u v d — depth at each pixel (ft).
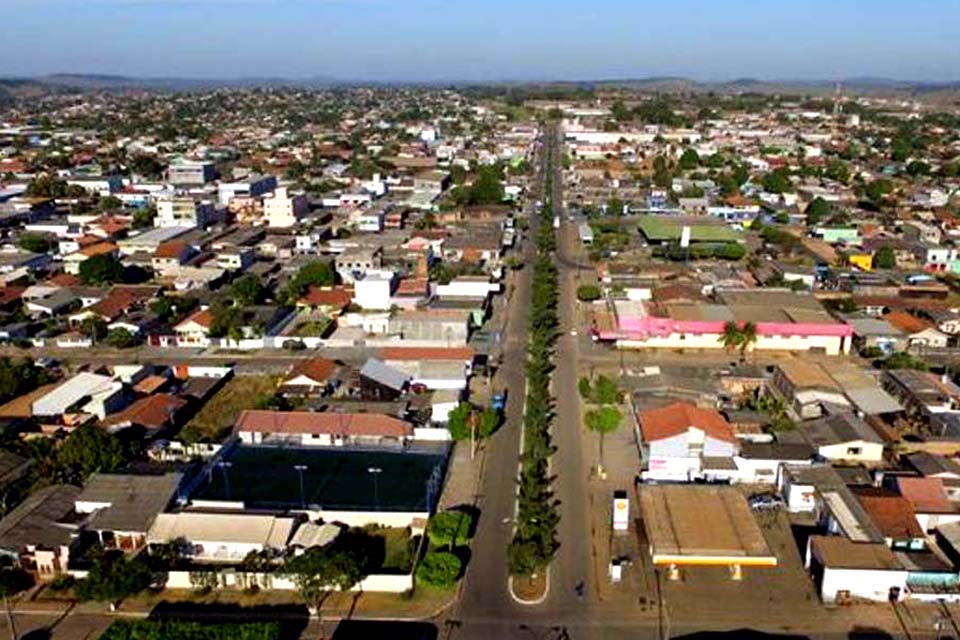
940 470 219.82
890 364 305.73
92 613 172.96
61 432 253.24
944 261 446.60
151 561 183.21
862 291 394.32
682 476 225.97
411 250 465.06
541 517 197.57
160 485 207.21
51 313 372.38
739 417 252.83
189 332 338.54
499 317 375.04
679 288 374.43
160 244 462.60
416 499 213.25
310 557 171.73
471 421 248.73
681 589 181.06
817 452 232.53
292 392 282.77
